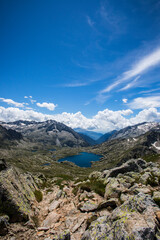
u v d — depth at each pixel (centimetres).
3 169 1619
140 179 2012
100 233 902
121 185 1836
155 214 870
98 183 2327
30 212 1434
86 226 1163
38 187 2936
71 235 1090
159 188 1587
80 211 1505
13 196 1312
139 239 697
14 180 1591
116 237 804
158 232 757
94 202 1634
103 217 1114
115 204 1372
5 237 1062
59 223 1312
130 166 2923
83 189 2208
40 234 1153
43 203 1911
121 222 866
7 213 1205
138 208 966
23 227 1194
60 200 1942
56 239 957
